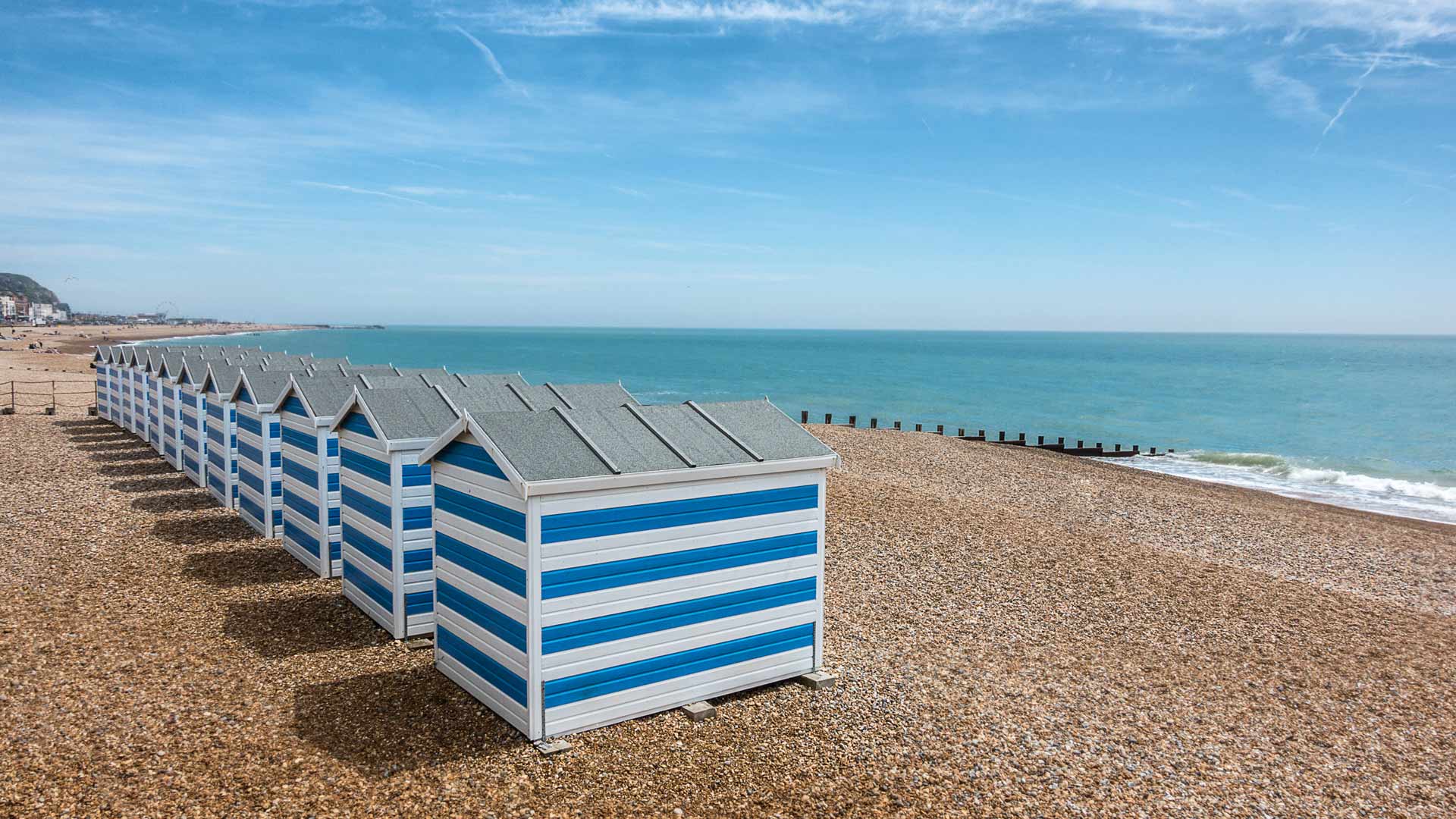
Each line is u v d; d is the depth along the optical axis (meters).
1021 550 15.63
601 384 14.84
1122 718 8.72
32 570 11.66
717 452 8.34
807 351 174.62
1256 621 12.50
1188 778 7.50
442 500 8.43
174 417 19.77
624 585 7.59
